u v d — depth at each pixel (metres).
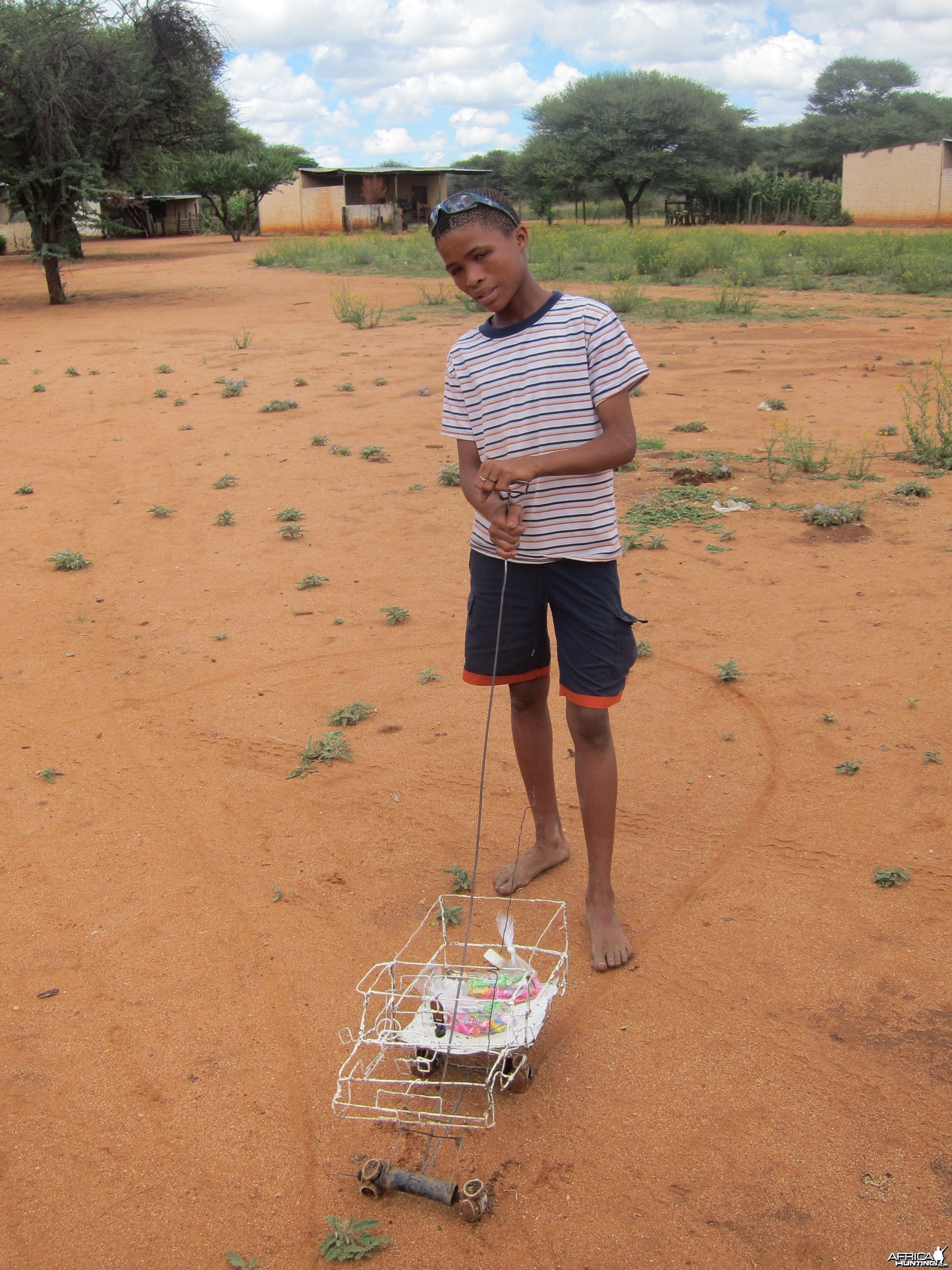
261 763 4.39
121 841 3.87
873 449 9.02
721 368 13.32
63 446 10.20
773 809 3.85
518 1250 2.21
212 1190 2.40
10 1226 2.33
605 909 3.14
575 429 2.78
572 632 2.98
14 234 49.12
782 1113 2.52
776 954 3.10
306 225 58.06
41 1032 2.92
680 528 7.19
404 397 12.00
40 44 21.50
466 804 4.02
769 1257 2.16
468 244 2.63
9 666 5.42
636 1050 2.75
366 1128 2.55
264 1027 2.91
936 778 3.98
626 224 49.75
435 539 7.20
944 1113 2.49
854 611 5.63
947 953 3.05
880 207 51.25
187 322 20.12
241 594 6.34
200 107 25.55
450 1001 2.67
